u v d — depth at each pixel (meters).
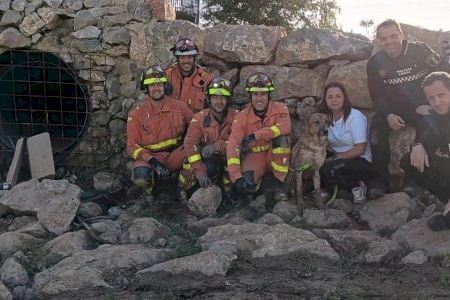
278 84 6.59
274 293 4.05
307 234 4.87
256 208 5.69
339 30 6.96
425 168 5.00
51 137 7.42
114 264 4.53
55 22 7.29
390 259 4.59
